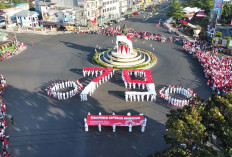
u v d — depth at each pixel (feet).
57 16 361.51
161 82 194.08
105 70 203.62
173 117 104.53
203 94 174.19
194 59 244.01
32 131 134.82
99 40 307.99
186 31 344.08
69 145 124.36
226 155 74.28
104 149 121.39
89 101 166.40
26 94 175.32
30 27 359.66
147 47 281.74
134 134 132.98
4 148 121.19
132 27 373.40
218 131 92.58
